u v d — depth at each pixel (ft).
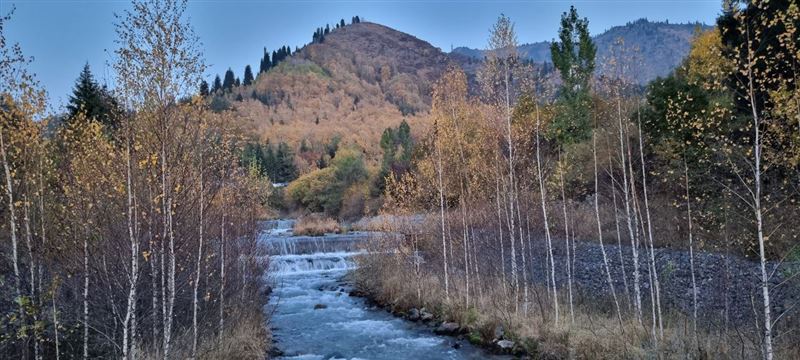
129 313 26.94
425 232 69.05
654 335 33.60
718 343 32.04
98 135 30.25
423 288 58.39
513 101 48.67
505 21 47.75
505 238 67.36
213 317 41.86
